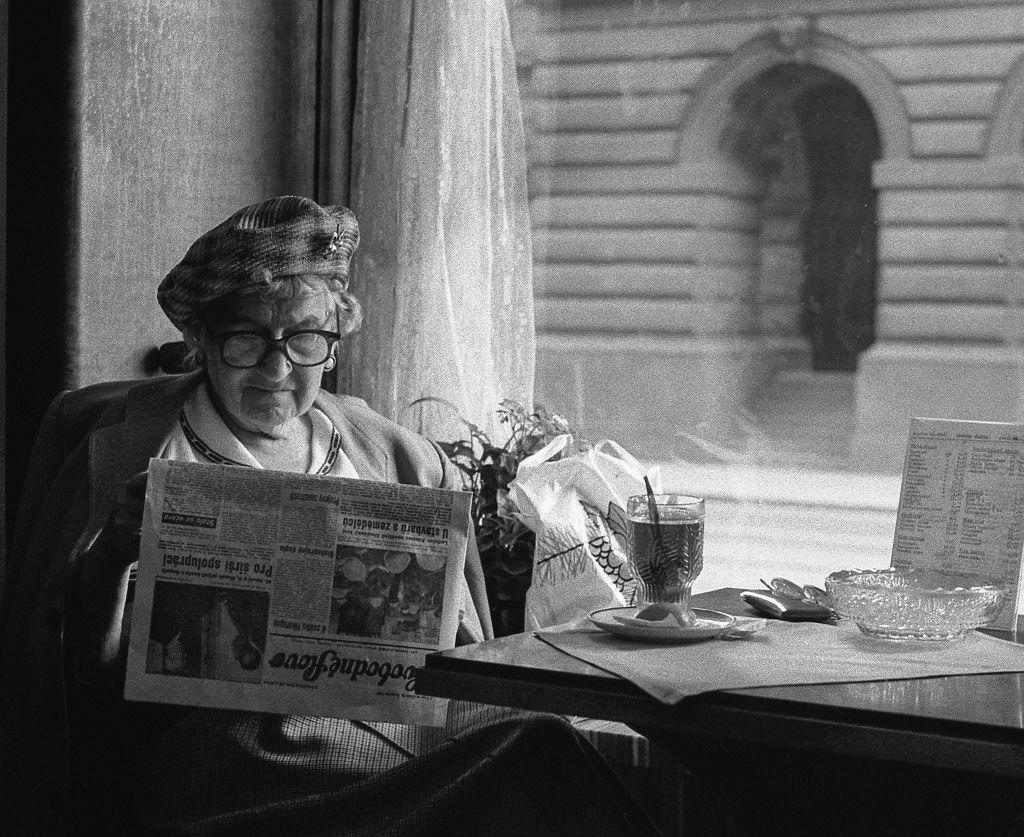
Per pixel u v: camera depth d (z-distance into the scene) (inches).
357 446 70.7
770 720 42.6
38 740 60.8
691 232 334.6
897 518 64.1
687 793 76.9
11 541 74.5
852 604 53.5
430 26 94.0
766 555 117.3
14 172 79.3
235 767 58.7
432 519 57.2
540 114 107.3
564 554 76.0
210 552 56.2
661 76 325.1
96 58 79.5
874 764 48.3
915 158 383.2
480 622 71.2
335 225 66.3
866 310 407.2
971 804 47.6
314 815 56.6
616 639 53.0
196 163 87.8
